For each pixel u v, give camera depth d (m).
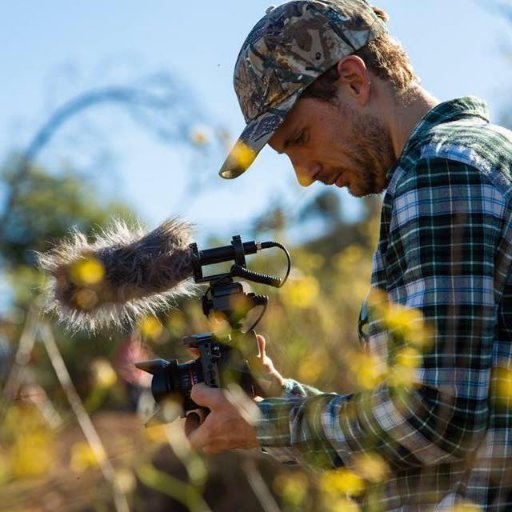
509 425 3.89
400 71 4.39
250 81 4.46
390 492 4.05
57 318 5.16
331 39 4.34
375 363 4.05
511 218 3.90
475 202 3.88
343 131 4.35
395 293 4.00
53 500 4.91
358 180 4.41
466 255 3.85
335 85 4.35
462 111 4.20
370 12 4.44
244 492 7.26
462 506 3.81
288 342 7.57
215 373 4.32
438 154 3.95
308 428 4.02
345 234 10.15
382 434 3.85
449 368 3.79
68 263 4.46
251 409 4.12
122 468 5.23
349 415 3.93
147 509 6.86
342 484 3.98
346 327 7.89
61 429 5.10
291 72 4.36
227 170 4.58
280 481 6.32
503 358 3.88
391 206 4.05
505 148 4.02
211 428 4.16
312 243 10.06
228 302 4.43
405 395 3.80
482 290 3.83
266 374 4.67
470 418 3.79
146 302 4.54
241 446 4.15
